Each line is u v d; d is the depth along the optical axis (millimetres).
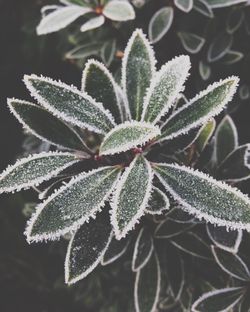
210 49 581
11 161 926
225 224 351
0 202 858
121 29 585
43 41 826
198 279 500
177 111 377
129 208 334
